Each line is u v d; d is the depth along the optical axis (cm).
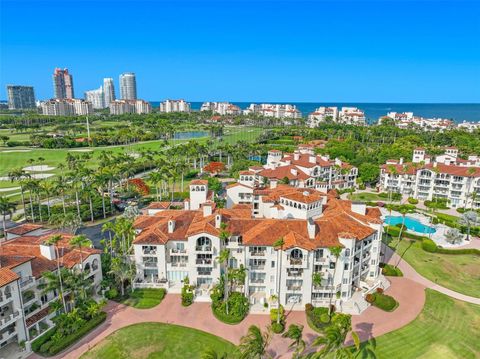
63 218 8875
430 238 10181
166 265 7225
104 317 6197
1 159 19950
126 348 5550
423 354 5497
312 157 14750
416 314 6531
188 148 18925
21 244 6612
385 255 9062
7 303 5216
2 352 5319
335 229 7031
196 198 9206
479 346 5706
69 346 5562
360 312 6538
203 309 6581
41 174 16538
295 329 4884
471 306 6831
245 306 6456
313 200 7794
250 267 6806
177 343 5675
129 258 7431
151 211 9031
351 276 6794
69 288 5975
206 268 7100
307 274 6569
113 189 14638
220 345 5638
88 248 7012
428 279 7875
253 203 10050
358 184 16012
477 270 8375
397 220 11800
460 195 13200
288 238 6712
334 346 4538
